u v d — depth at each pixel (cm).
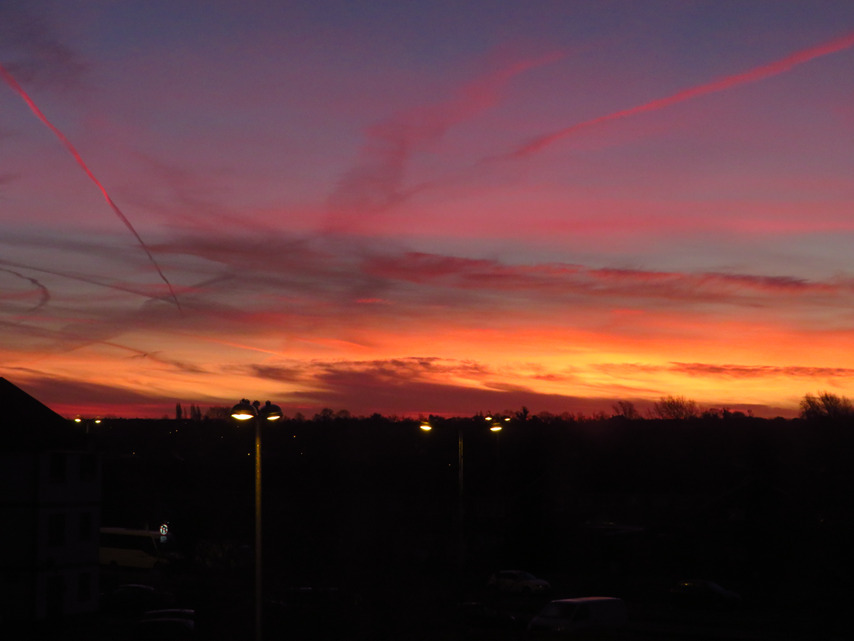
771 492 6681
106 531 7219
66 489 4616
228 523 6159
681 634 3772
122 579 6209
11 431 4500
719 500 6862
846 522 4209
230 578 4769
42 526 4416
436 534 6312
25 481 4412
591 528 7281
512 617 3859
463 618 3431
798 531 5706
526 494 7619
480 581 5822
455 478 7725
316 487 5759
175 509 7650
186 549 6450
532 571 7181
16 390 4894
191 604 4516
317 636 3138
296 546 3575
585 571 7131
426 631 3306
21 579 4338
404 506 6556
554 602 3662
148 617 3691
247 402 2408
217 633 3428
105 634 4091
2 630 4062
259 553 2352
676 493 7831
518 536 7281
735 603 4994
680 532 7006
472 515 7494
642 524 7888
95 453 4819
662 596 5756
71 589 4572
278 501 6247
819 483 5728
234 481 7519
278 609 3206
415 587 3441
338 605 3178
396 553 3659
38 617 4316
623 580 6612
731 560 6712
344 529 3922
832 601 3769
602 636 3400
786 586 5903
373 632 3184
